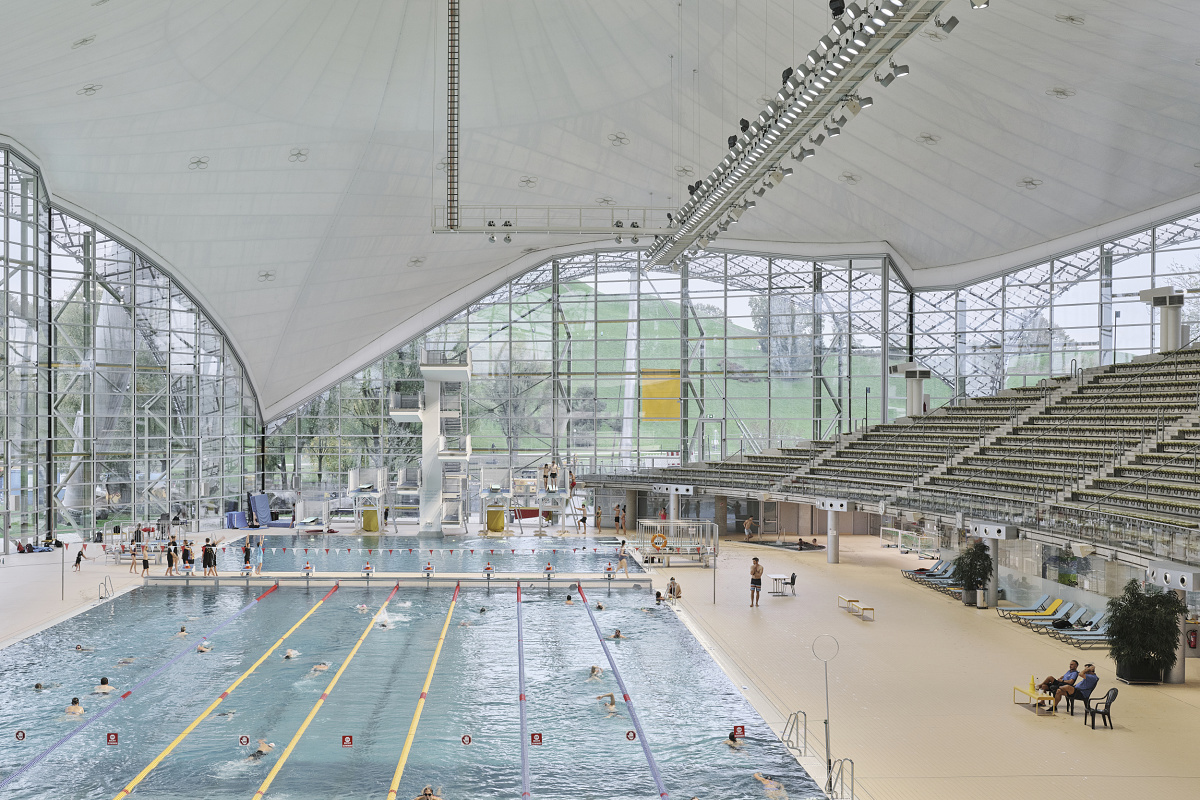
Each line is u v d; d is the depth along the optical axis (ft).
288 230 125.39
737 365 152.15
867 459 129.39
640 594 94.68
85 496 128.67
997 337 138.92
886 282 143.43
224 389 147.23
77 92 94.17
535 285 158.20
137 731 52.80
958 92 93.40
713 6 88.17
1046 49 80.74
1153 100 87.20
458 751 49.52
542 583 100.17
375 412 158.10
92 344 128.77
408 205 127.75
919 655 69.62
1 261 116.06
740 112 106.32
